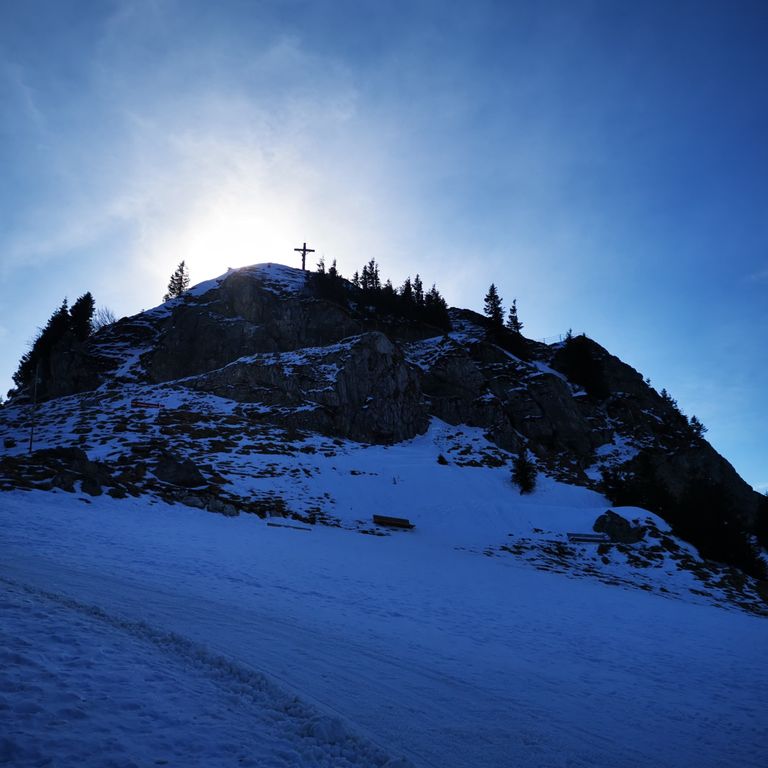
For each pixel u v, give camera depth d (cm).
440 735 671
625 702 955
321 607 1383
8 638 651
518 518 3550
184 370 6138
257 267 8006
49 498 2289
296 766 483
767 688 1167
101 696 542
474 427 5594
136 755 444
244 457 3966
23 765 400
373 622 1315
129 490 2703
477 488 4094
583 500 4169
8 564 1191
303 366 5422
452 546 2972
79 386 5959
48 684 544
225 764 461
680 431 6600
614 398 6625
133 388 5784
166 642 787
